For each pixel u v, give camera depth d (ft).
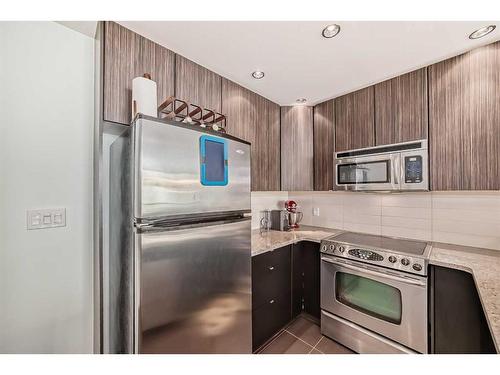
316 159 7.90
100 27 4.16
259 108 7.25
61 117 4.39
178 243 3.55
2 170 3.84
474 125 4.86
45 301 4.20
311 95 7.31
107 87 4.03
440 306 4.72
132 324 3.29
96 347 4.58
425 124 5.51
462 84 5.01
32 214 4.09
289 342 6.30
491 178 4.66
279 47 4.86
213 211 3.98
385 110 6.23
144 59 4.50
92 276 4.69
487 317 2.75
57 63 4.35
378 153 6.23
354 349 5.89
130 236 3.45
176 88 5.02
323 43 4.71
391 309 5.34
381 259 5.45
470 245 5.71
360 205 7.79
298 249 7.24
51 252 4.27
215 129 4.65
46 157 4.24
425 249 5.51
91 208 4.70
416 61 5.36
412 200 6.65
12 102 3.93
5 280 3.84
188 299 3.65
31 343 4.06
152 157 3.26
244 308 4.56
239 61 5.39
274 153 7.83
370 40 4.61
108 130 4.69
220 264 4.12
